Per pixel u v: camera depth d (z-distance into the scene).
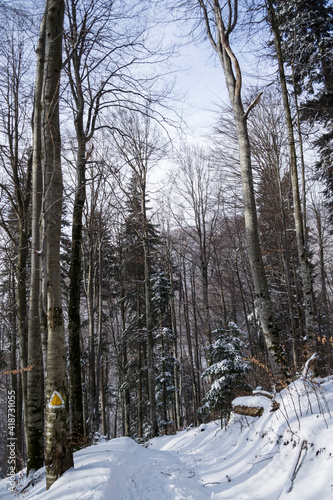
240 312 24.42
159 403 18.84
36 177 6.77
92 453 5.34
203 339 27.69
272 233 16.00
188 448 7.52
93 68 9.20
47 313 4.61
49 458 4.20
